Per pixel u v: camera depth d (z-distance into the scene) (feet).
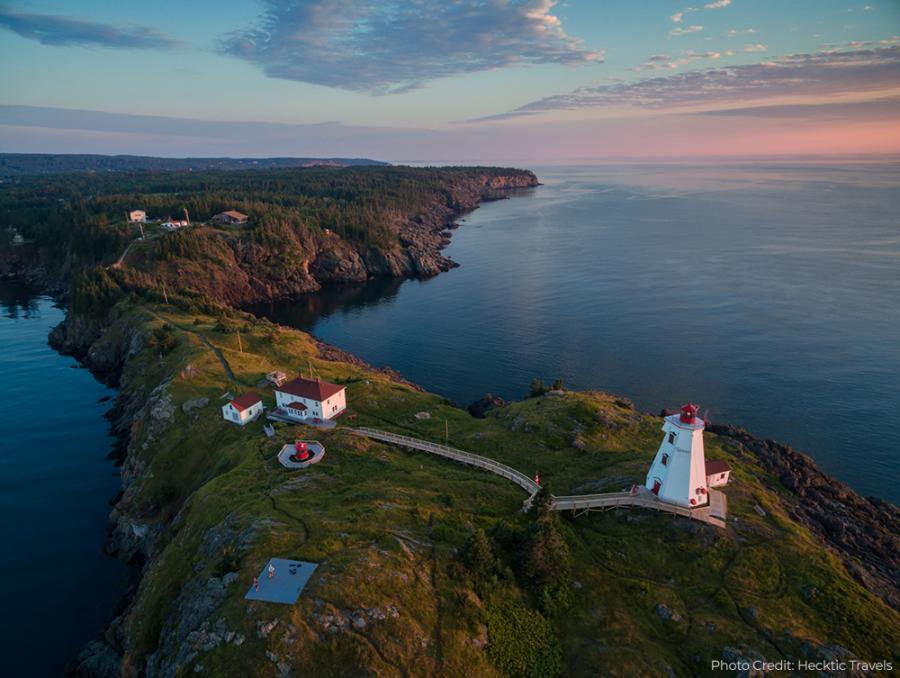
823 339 435.12
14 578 204.44
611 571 158.61
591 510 184.44
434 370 420.36
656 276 649.20
